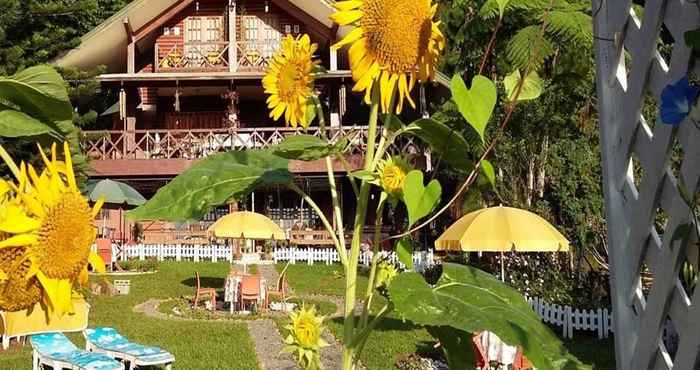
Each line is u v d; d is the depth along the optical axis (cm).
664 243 184
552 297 1170
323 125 166
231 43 2306
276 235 1459
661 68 191
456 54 1405
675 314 182
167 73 2234
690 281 189
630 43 204
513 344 123
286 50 166
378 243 150
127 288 1538
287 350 156
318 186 2372
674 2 185
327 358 802
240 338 1043
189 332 1095
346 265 154
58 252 110
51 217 110
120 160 2214
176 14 2322
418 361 868
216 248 2278
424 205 133
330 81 2119
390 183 145
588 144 1309
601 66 216
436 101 1516
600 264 1192
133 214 159
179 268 2052
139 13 2214
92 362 713
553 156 1317
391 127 161
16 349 925
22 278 107
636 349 194
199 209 159
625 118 204
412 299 127
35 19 1187
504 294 141
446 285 137
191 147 2256
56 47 1254
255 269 2033
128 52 2245
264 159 171
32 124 134
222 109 2534
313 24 2250
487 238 833
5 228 105
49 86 130
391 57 140
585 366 129
